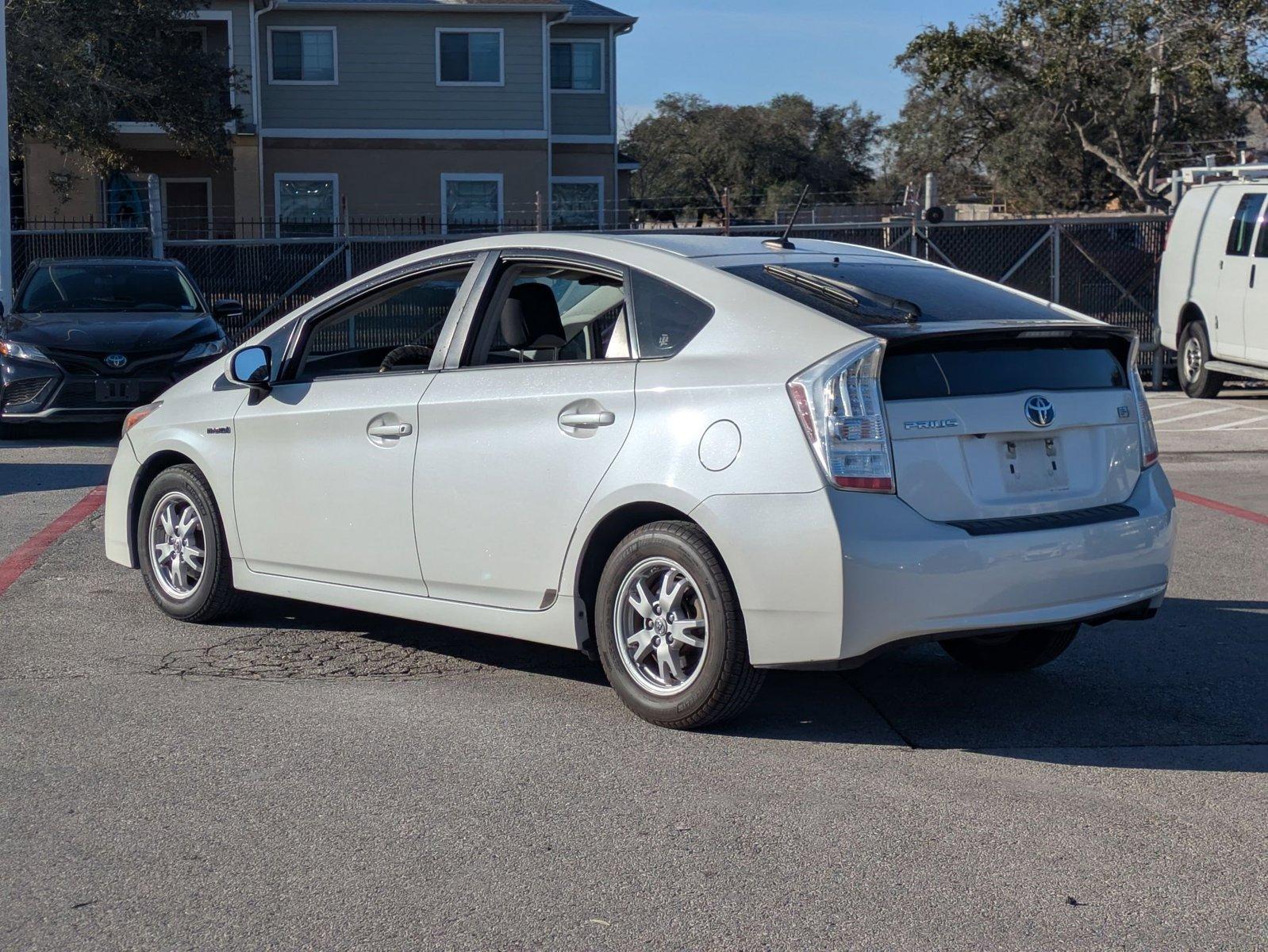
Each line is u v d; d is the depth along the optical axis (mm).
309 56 33062
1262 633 6570
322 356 6402
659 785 4539
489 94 33656
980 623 4648
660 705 5023
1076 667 6035
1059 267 18734
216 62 30578
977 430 4715
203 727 5090
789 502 4559
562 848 4027
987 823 4242
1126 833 4168
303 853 3988
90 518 9250
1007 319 4980
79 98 26641
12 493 10281
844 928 3537
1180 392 18172
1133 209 42781
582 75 35938
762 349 4750
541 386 5246
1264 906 3676
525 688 5625
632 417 4949
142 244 18766
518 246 5582
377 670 5883
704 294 4996
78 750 4832
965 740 5043
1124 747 4984
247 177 32219
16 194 33219
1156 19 32031
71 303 14148
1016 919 3594
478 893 3730
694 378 4844
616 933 3506
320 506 5953
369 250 19188
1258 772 4715
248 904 3664
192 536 6598
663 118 60312
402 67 33312
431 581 5609
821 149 63312
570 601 5176
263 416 6164
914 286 5285
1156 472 5281
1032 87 34219
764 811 4324
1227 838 4137
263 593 6453
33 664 5898
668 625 4988
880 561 4484
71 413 12859
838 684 5777
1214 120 36844
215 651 6137
